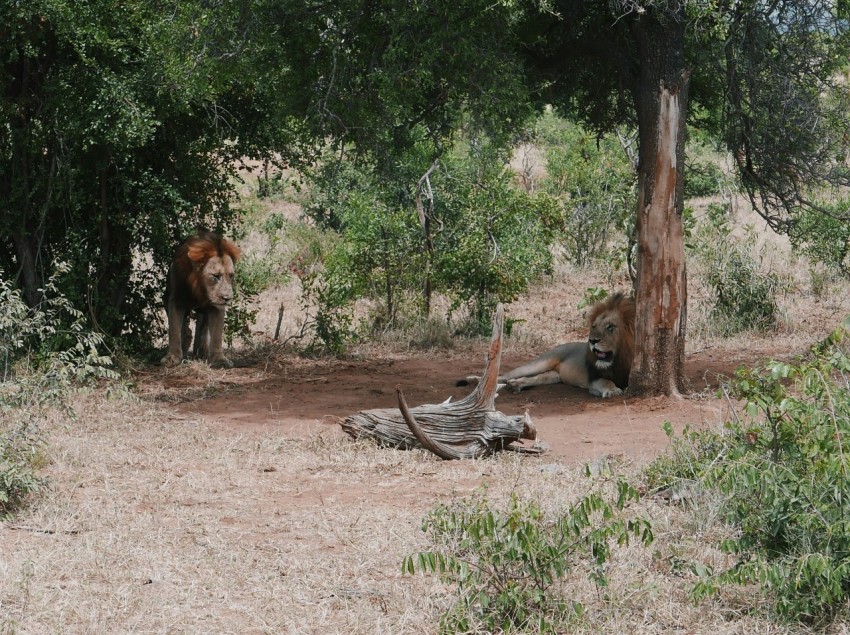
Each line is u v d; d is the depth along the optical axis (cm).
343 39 1097
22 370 1126
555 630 493
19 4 1123
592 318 1148
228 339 1466
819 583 489
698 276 1933
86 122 1196
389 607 523
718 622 502
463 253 1588
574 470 778
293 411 1067
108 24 1179
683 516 639
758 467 559
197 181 1393
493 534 511
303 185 2808
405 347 1509
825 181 1259
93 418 1000
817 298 1792
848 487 508
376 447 880
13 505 691
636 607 520
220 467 820
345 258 1622
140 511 695
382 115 1122
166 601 531
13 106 1223
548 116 2755
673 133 1071
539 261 1811
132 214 1349
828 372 550
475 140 1587
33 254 1317
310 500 725
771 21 1107
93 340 824
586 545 526
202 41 1087
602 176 2147
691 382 1198
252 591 549
